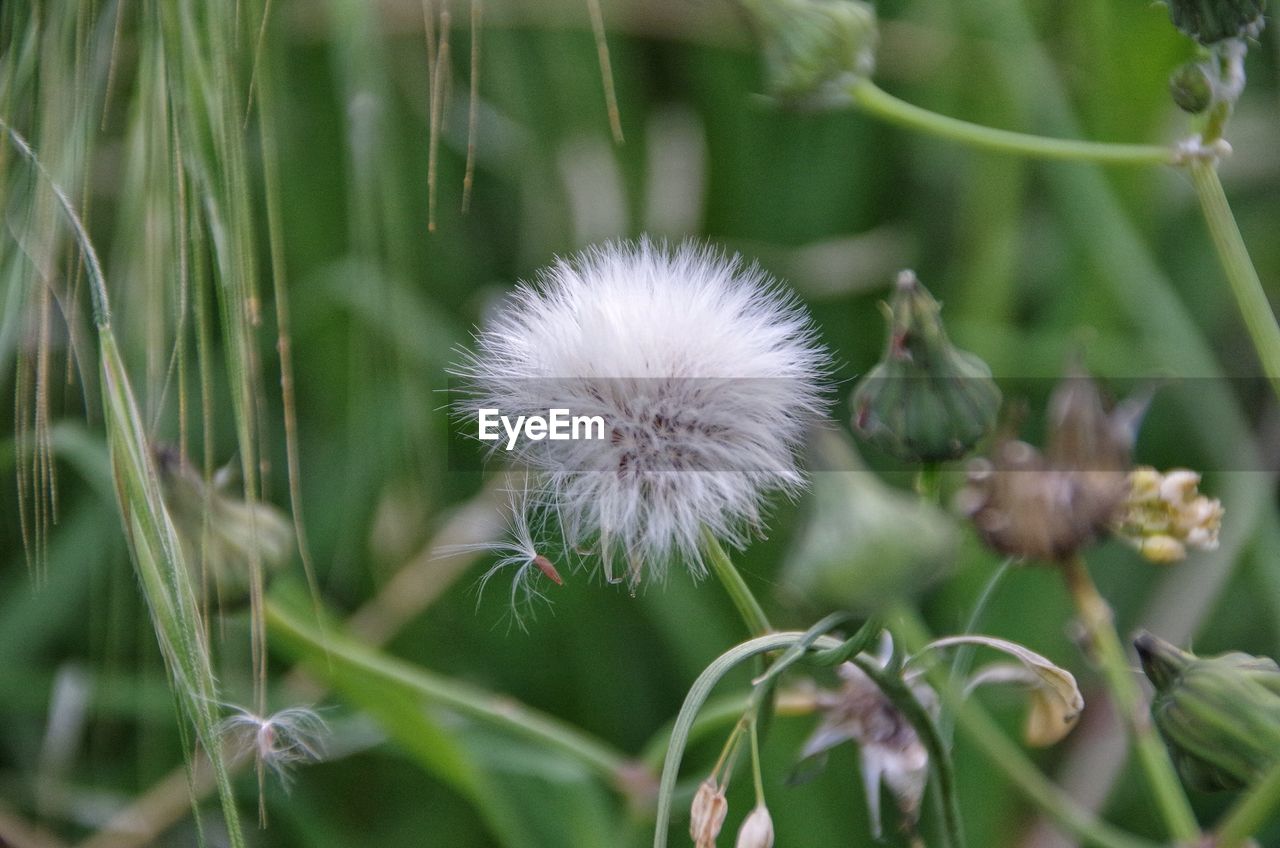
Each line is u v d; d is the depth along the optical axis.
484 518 0.38
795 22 0.31
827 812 0.36
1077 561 0.30
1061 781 0.36
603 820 0.35
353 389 0.38
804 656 0.28
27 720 0.39
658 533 0.28
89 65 0.30
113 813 0.37
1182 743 0.29
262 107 0.29
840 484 0.27
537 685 0.39
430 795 0.38
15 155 0.30
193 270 0.29
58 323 0.34
